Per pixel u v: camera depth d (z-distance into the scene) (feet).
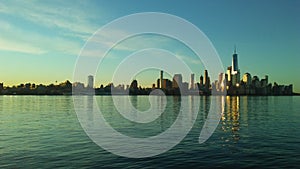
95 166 67.00
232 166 67.87
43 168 65.31
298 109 302.86
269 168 66.33
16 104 385.91
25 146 90.12
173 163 70.23
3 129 132.87
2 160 72.18
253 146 91.97
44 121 169.17
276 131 129.39
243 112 258.57
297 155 78.69
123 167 66.44
